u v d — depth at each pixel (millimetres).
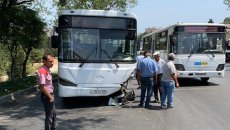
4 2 19203
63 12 13039
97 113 11844
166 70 12477
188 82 21672
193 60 19016
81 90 12766
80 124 10164
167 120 10469
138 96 15594
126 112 11898
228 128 9398
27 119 11031
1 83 18812
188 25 19047
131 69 13109
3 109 12891
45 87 8062
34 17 21234
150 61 12680
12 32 20375
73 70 12734
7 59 26594
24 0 20531
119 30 13148
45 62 8148
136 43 13242
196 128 9406
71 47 12891
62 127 9789
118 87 12984
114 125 9922
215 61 19141
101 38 13031
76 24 13008
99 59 12898
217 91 17156
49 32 23344
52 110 8242
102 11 13125
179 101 14070
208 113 11492
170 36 19609
